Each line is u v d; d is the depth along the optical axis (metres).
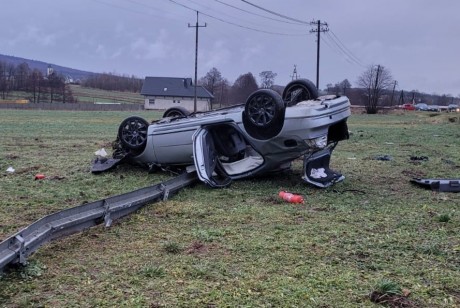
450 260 4.36
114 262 4.26
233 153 8.84
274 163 8.37
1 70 93.25
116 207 5.67
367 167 11.09
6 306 3.33
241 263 4.25
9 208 6.53
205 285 3.73
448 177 9.70
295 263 4.26
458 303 3.43
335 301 3.45
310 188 8.14
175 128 9.05
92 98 104.38
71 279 3.84
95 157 11.61
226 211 6.39
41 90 95.50
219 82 92.81
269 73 73.38
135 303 3.39
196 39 51.50
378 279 3.87
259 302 3.43
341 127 8.56
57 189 7.97
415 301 3.46
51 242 4.79
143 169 10.02
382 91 77.75
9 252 3.78
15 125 26.83
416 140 19.97
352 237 5.11
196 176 8.61
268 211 6.39
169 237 5.10
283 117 7.73
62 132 22.17
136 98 110.75
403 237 5.09
